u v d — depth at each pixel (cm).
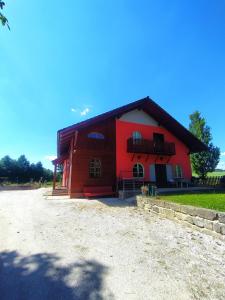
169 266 321
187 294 247
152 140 1627
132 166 1508
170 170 1695
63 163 2309
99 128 1456
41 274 295
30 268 313
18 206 918
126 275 292
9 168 4100
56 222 608
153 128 1695
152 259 347
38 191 1917
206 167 2283
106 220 630
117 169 1443
